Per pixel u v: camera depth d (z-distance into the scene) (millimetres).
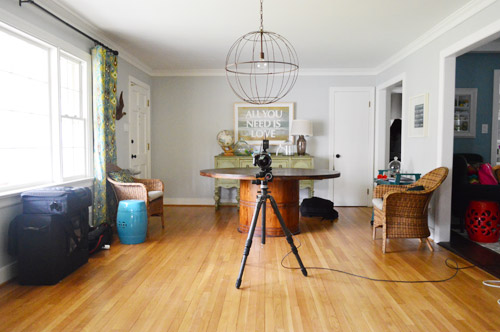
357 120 6090
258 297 2428
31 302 2344
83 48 3826
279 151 6008
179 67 5945
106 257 3285
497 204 3762
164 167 6246
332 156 6125
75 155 3811
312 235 4152
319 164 6156
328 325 2061
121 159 4867
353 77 6062
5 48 2803
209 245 3695
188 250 3514
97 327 2023
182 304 2320
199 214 5391
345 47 4695
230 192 6184
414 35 4176
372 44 4555
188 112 6188
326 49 4797
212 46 4660
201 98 6172
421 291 2543
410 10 3387
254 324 2068
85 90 3898
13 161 2898
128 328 2016
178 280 2729
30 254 2604
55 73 3295
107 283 2668
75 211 2871
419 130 4277
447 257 3336
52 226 2613
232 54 5066
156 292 2506
